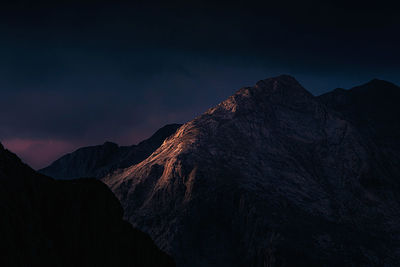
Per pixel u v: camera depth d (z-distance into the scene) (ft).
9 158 193.88
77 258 200.13
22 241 175.63
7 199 179.83
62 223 199.41
